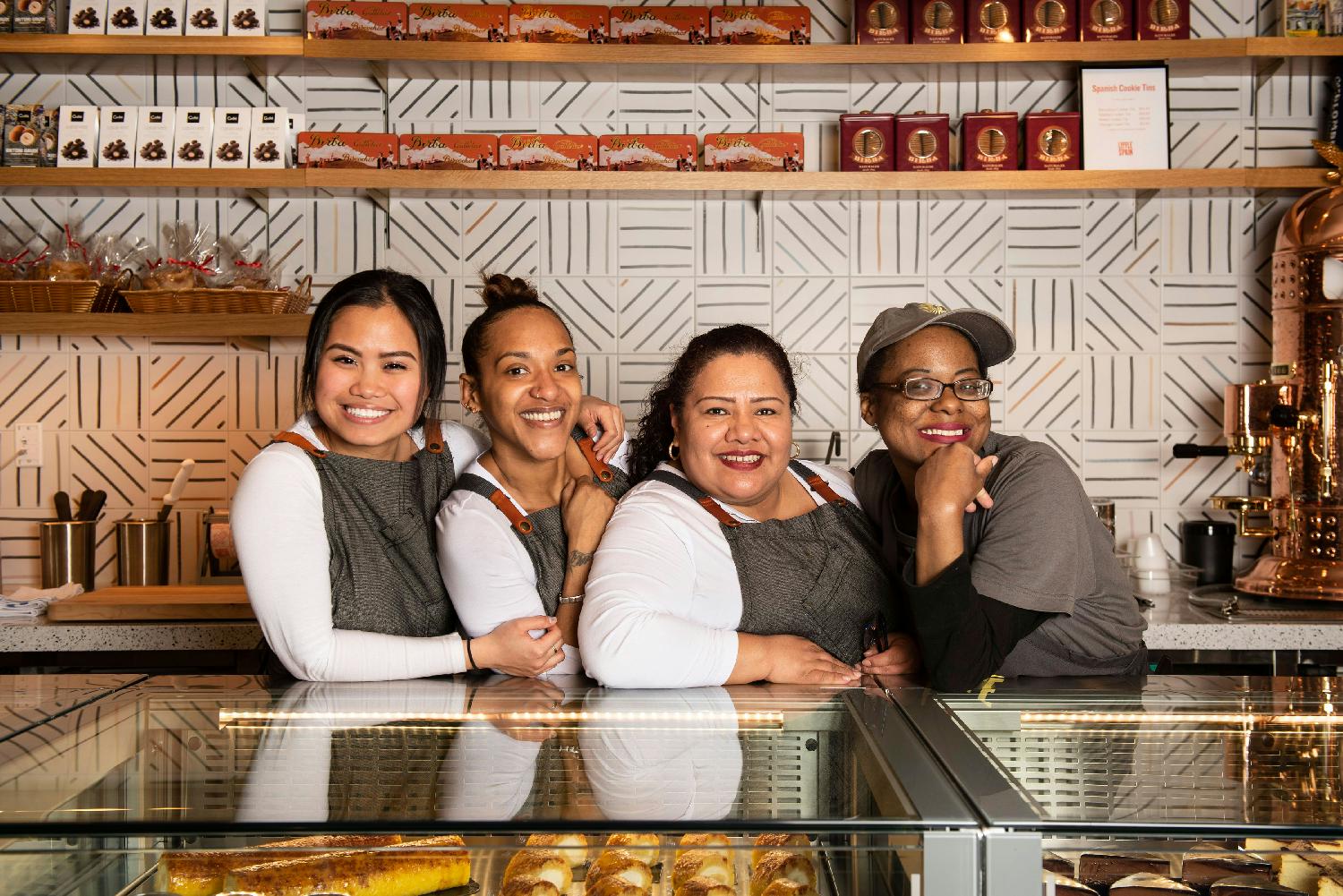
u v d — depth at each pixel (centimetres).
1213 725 102
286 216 272
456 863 91
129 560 257
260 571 132
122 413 272
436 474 153
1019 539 133
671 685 123
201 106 271
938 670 124
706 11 258
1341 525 229
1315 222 225
